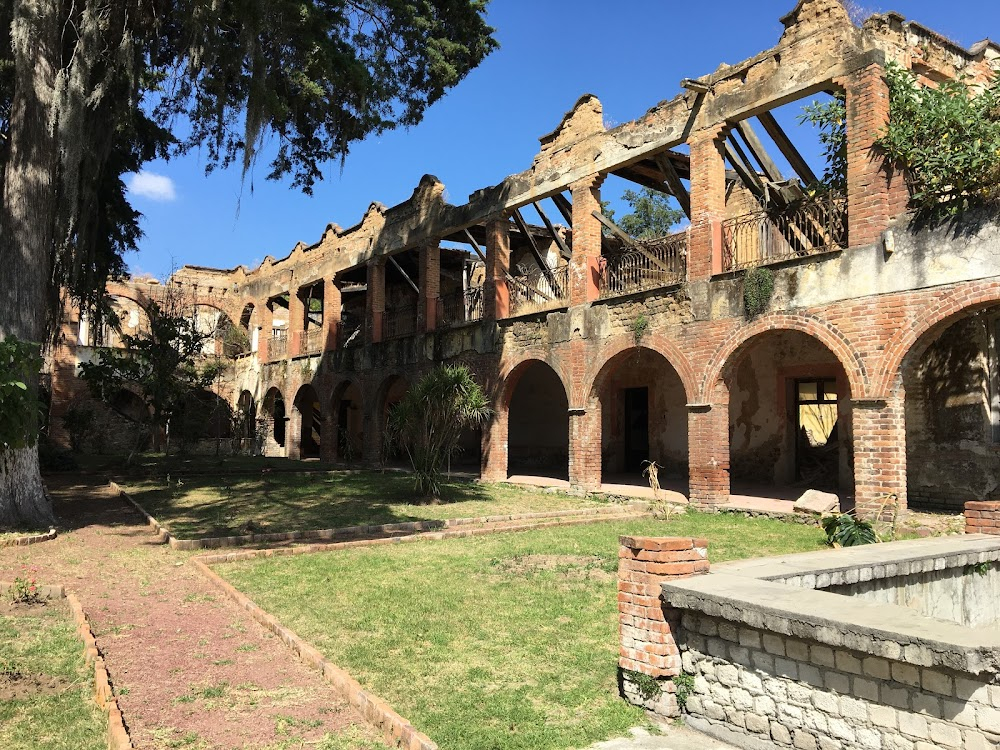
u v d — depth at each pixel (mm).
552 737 4227
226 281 38156
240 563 8992
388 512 13648
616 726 4379
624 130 16500
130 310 36281
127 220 18078
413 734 4086
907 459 13469
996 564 6379
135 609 6961
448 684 5047
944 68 12914
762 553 9594
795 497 14695
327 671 5191
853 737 3578
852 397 11672
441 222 22719
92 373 23219
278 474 21641
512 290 20719
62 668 5367
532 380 25000
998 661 3068
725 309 13820
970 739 3164
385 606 6961
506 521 12844
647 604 4605
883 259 11359
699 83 14453
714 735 4230
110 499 16062
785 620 3752
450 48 14578
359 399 33094
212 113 13422
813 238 14094
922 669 3350
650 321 15422
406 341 23969
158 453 32500
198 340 25578
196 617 6699
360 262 26906
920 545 6207
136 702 4754
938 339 13102
